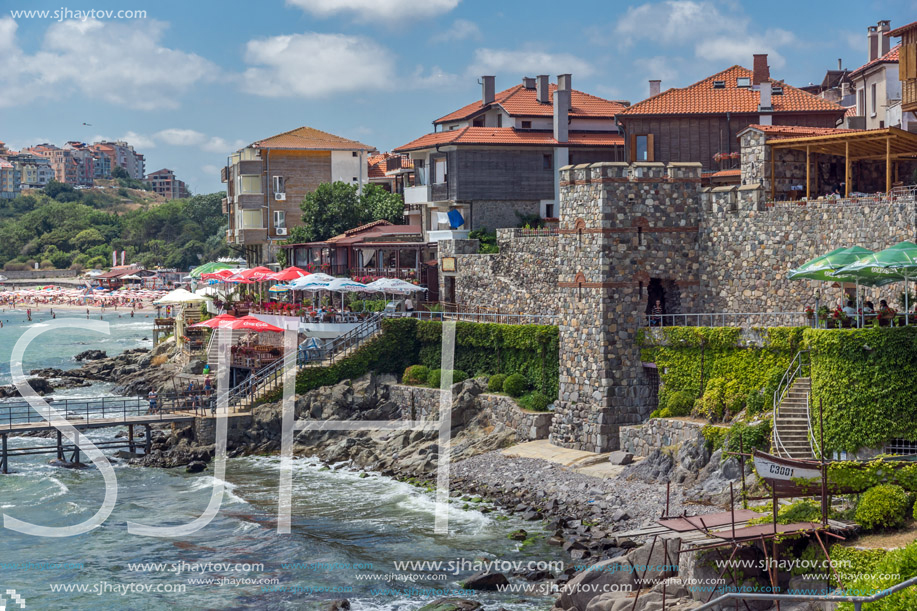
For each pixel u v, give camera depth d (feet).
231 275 278.67
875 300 156.97
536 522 149.07
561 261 186.09
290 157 372.17
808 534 104.99
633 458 169.48
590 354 179.83
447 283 258.78
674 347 172.65
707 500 141.18
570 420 183.52
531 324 206.80
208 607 122.62
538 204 286.05
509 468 176.86
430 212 303.27
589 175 179.22
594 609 108.47
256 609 121.70
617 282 178.19
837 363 131.95
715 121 250.16
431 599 122.01
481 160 281.13
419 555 137.28
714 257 183.83
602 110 296.51
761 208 177.47
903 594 85.20
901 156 184.65
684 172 183.21
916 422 126.72
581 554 131.34
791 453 134.72
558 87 294.05
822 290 167.73
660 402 175.11
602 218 176.76
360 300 269.23
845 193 179.73
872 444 128.98
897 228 154.61
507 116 293.84
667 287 185.26
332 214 337.31
